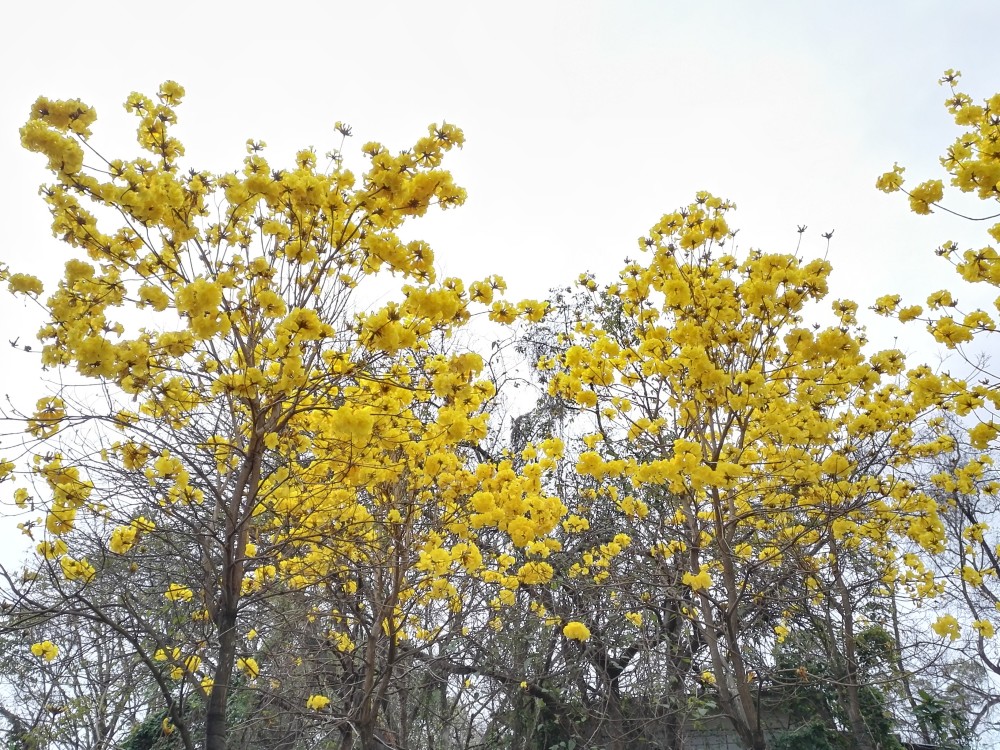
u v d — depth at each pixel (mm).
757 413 5031
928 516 5289
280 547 3896
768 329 4504
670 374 4953
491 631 7203
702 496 5180
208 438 4238
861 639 7910
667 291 4473
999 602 8984
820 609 7469
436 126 3189
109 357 2893
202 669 4926
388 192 3195
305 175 3521
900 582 6543
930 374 5562
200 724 7344
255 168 3410
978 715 10164
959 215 3814
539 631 8070
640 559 6473
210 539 4406
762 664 6809
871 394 5844
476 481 4531
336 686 5781
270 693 5355
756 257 4875
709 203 4887
